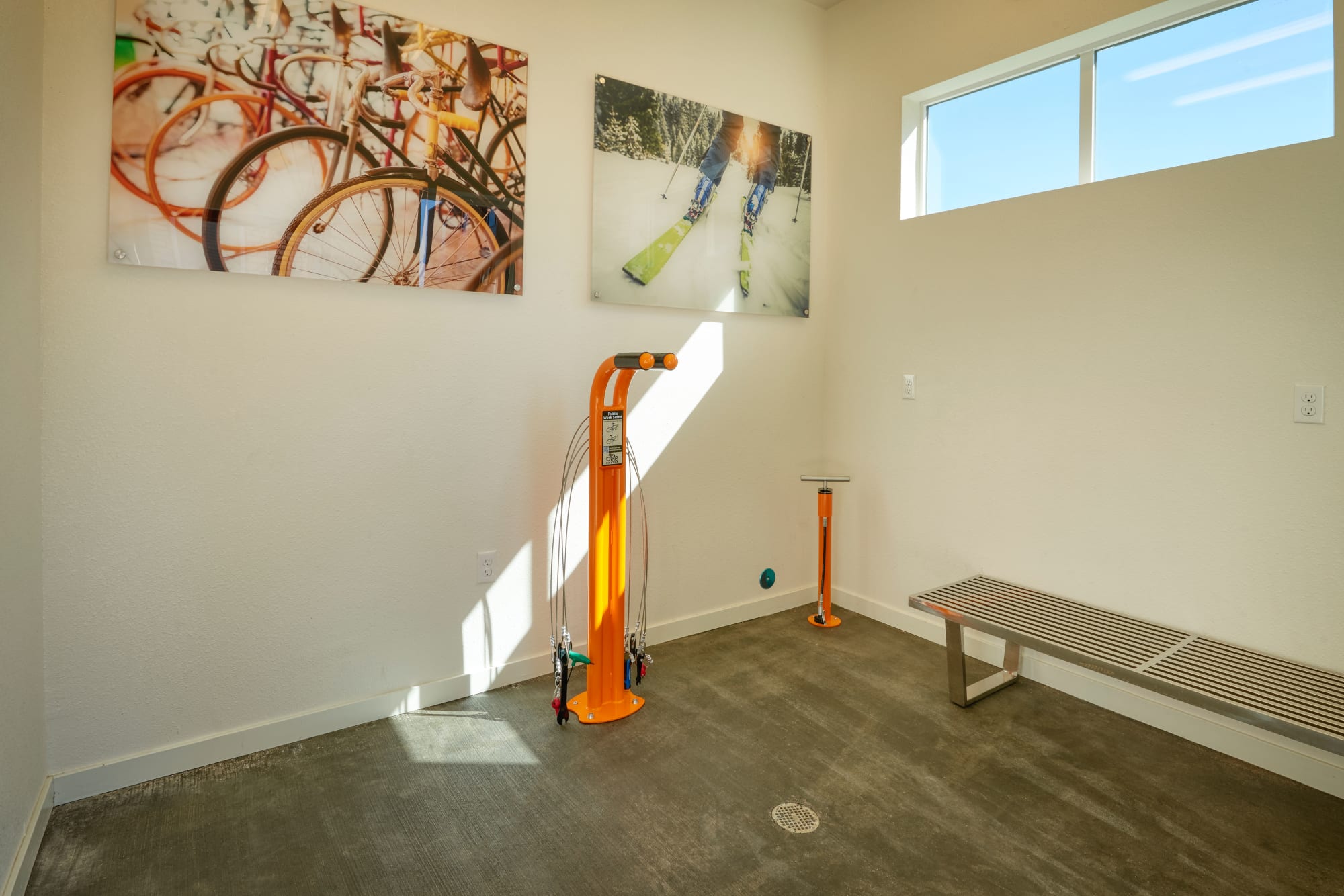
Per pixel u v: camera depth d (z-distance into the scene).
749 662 2.92
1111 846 1.79
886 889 1.64
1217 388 2.24
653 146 2.89
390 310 2.34
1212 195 2.23
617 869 1.70
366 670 2.39
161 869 1.69
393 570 2.41
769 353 3.38
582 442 2.80
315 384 2.22
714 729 2.37
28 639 1.74
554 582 2.77
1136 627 2.35
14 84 1.59
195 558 2.07
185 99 1.96
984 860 1.74
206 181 2.00
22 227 1.66
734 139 3.14
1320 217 2.02
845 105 3.41
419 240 2.35
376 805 1.95
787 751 2.24
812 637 3.20
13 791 1.62
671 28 2.93
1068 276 2.60
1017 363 2.78
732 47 3.12
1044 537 2.72
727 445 3.28
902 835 1.83
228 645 2.14
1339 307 2.00
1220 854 1.76
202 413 2.06
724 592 3.33
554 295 2.68
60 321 1.85
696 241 3.05
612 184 2.79
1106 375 2.51
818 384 3.59
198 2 1.97
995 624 2.36
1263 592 2.17
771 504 3.46
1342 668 2.04
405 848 1.77
